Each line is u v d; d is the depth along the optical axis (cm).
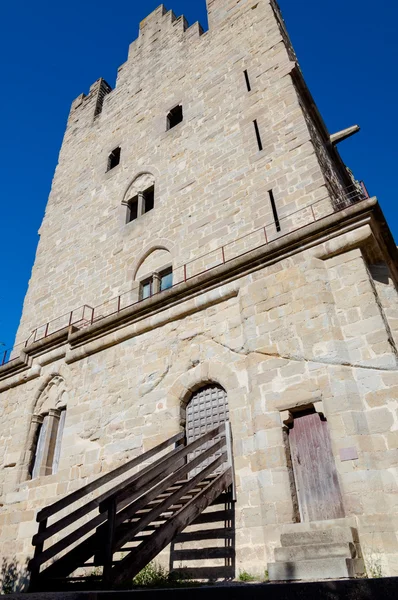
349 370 797
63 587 611
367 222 898
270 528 757
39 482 1213
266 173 1291
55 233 2008
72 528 1048
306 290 920
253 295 1002
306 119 1355
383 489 683
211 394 1022
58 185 2242
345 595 292
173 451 904
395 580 291
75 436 1193
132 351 1203
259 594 314
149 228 1540
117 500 645
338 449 739
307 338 870
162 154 1709
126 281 1477
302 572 585
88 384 1256
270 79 1498
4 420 1466
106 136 2147
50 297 1755
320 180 1153
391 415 728
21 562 1118
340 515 724
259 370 907
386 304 883
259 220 1219
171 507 852
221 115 1578
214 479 838
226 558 803
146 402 1092
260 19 1717
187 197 1478
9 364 1527
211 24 1944
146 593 348
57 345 1429
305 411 836
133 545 920
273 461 805
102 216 1805
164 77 2008
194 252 1328
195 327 1100
